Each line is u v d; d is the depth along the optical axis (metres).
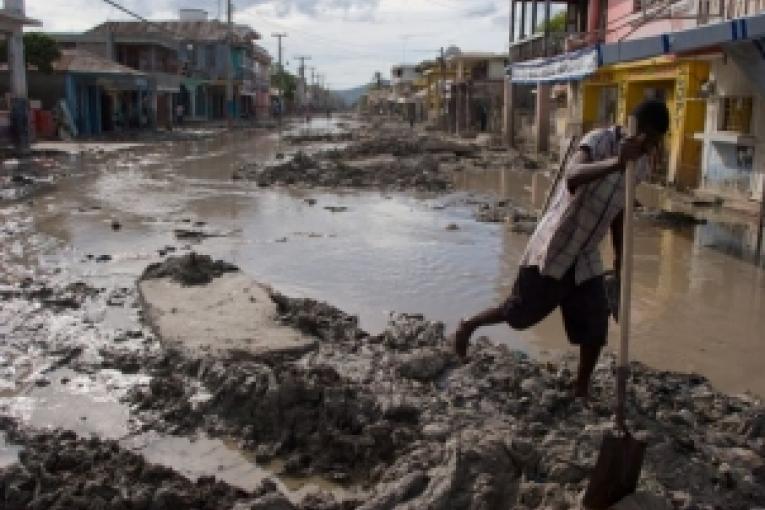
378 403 5.07
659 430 4.79
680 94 18.36
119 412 5.33
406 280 9.30
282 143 38.53
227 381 5.39
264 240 11.83
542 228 4.48
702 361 6.68
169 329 6.69
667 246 11.84
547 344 6.89
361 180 20.05
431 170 23.20
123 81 39.44
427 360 5.77
